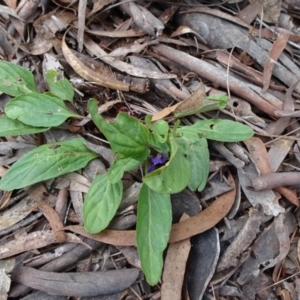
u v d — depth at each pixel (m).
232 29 0.28
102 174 0.23
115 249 0.23
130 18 0.28
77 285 0.22
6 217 0.23
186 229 0.23
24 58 0.27
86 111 0.25
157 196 0.22
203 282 0.23
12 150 0.24
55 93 0.24
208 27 0.28
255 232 0.24
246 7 0.29
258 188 0.24
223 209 0.24
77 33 0.27
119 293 0.23
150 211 0.22
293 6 0.30
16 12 0.27
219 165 0.25
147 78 0.26
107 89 0.26
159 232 0.22
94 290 0.22
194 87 0.26
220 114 0.26
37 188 0.24
